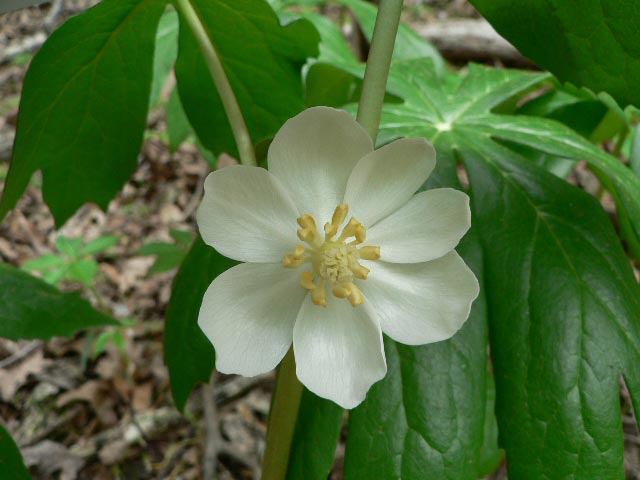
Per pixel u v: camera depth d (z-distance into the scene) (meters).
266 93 0.23
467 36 0.65
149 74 0.21
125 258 0.55
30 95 0.19
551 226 0.18
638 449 0.36
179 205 0.60
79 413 0.43
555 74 0.17
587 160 0.19
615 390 0.16
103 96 0.21
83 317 0.22
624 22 0.15
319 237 0.13
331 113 0.12
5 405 0.43
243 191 0.13
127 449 0.40
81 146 0.22
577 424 0.16
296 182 0.13
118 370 0.45
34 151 0.21
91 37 0.19
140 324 0.44
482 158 0.19
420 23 0.73
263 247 0.13
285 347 0.13
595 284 0.17
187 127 0.32
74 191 0.23
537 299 0.17
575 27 0.16
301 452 0.17
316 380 0.13
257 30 0.20
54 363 0.46
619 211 0.22
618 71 0.16
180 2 0.18
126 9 0.19
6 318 0.21
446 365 0.17
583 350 0.16
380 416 0.16
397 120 0.21
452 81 0.32
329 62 0.27
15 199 0.21
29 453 0.40
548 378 0.16
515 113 0.29
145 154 0.63
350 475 0.16
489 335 0.17
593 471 0.16
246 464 0.38
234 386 0.42
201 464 0.38
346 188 0.13
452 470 0.16
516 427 0.16
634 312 0.17
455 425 0.16
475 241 0.18
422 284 0.13
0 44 0.79
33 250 0.56
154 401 0.43
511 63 0.64
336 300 0.13
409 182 0.13
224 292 0.13
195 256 0.20
